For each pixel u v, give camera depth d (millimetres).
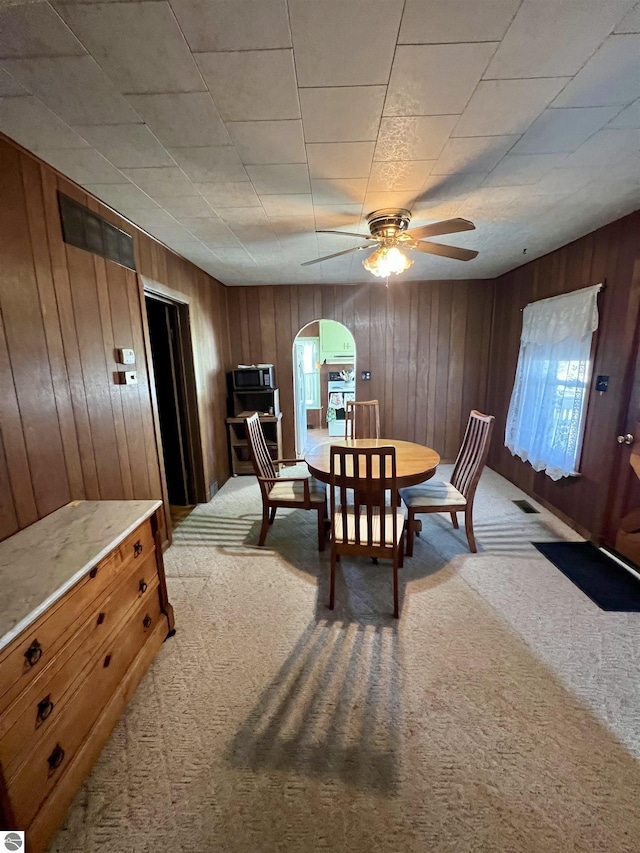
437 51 1120
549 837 1104
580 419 2889
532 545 2781
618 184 2021
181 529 3178
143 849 1097
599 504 2736
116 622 1490
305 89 1273
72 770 1202
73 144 1562
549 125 1497
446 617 2029
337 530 2254
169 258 3029
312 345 7441
